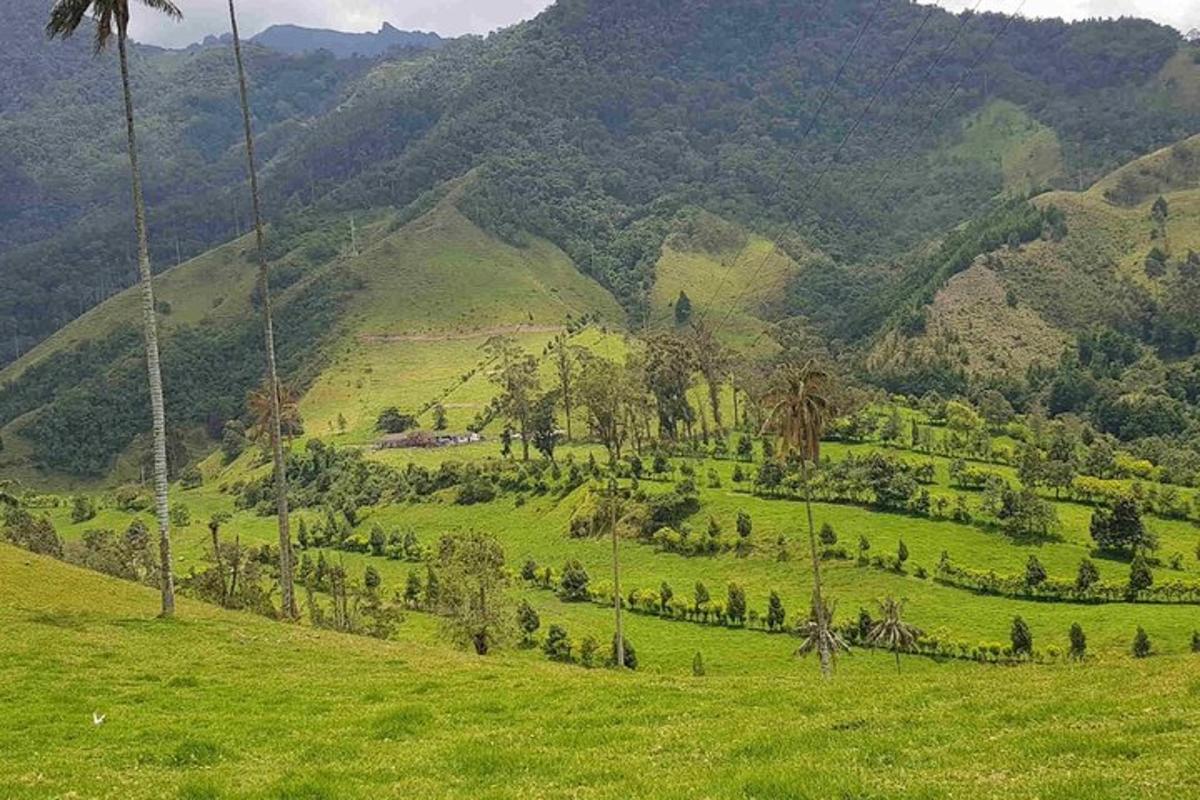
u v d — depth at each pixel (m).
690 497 149.75
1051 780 16.36
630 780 18.95
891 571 123.12
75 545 115.81
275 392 64.50
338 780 20.22
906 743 20.81
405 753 23.00
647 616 120.44
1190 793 14.86
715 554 137.12
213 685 34.28
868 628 103.94
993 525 134.75
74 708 30.22
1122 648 96.00
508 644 97.50
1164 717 21.39
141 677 35.41
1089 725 21.53
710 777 18.53
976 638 102.06
